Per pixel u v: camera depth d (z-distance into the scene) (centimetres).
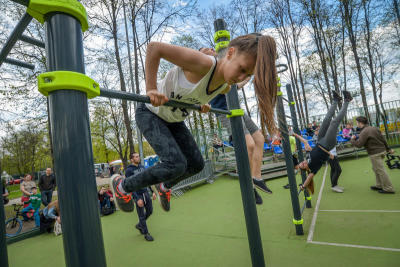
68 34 67
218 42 204
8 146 2197
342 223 377
